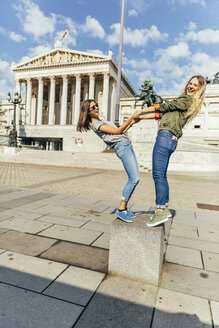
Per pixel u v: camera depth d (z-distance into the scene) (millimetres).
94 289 2445
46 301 2205
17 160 24578
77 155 24094
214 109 51500
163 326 1945
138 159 20812
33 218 4918
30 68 55750
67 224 4594
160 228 2646
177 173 18609
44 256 3178
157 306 2213
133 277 2670
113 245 2742
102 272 2822
